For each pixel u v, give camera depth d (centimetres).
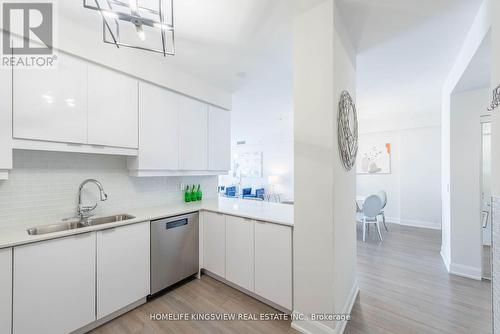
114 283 177
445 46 204
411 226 469
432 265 280
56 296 149
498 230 123
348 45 184
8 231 157
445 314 186
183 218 230
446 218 287
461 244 255
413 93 334
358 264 284
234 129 603
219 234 234
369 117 484
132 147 210
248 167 805
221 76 268
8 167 144
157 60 227
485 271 248
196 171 277
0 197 164
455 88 246
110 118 194
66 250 153
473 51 172
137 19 111
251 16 165
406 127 474
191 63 236
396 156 497
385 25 175
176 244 223
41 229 171
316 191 158
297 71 166
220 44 201
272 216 201
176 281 222
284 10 159
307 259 163
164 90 238
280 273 184
